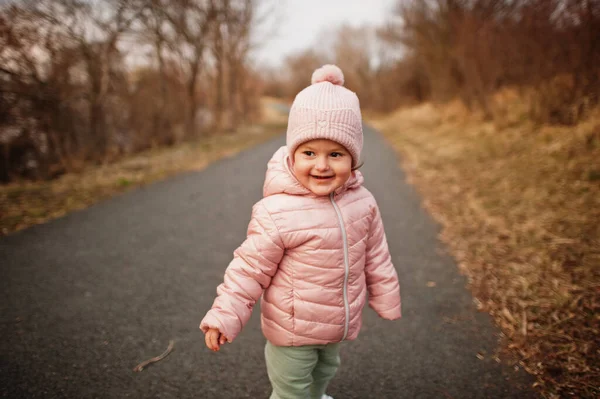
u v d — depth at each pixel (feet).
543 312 8.18
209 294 9.45
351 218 4.94
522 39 24.95
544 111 24.71
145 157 29.99
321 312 4.91
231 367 6.98
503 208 14.69
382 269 5.46
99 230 13.60
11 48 20.62
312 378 5.61
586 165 17.02
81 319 8.29
